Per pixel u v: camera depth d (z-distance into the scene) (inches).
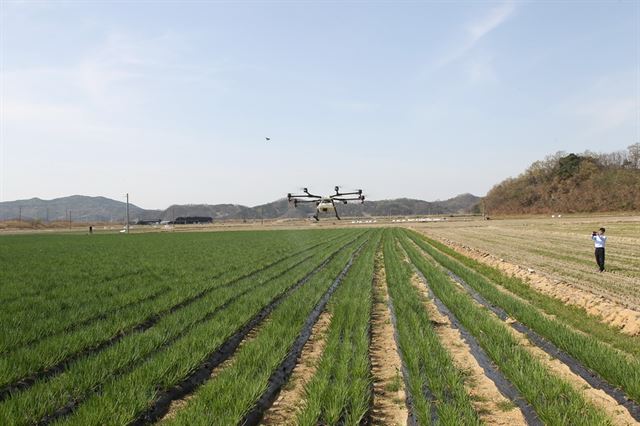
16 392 350.9
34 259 1430.9
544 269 1041.5
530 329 550.9
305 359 461.1
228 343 504.7
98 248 1931.6
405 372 402.6
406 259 1414.9
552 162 6422.2
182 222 6904.5
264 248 1857.8
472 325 536.1
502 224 3745.1
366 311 633.0
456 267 1126.4
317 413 306.5
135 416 313.3
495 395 358.6
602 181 5378.9
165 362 394.0
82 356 448.5
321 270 1109.1
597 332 533.6
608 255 1305.4
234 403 320.5
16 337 487.8
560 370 415.8
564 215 4950.8
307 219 7150.6
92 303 696.4
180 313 619.8
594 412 303.0
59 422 295.3
